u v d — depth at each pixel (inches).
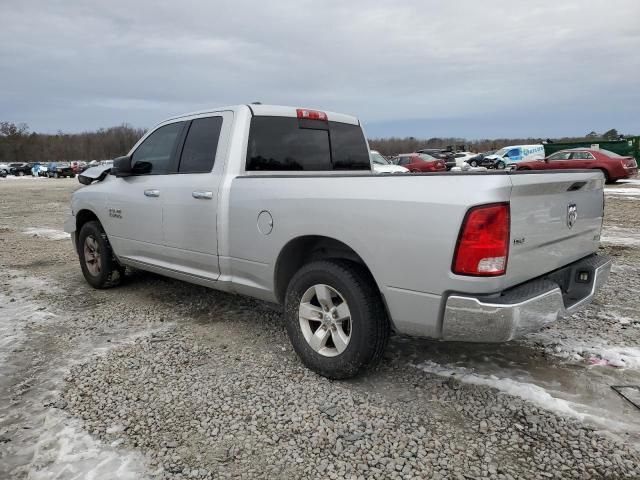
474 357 138.1
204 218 156.5
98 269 216.7
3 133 3991.1
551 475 90.0
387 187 110.9
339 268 120.3
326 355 127.0
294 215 129.2
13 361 143.6
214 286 161.2
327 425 107.2
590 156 778.8
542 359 135.7
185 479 91.2
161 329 167.3
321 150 179.3
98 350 150.3
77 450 100.2
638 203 518.9
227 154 154.5
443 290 102.6
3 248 338.6
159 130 185.5
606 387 119.6
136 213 186.7
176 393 122.3
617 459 93.5
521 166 848.9
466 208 97.8
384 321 119.8
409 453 97.2
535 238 107.3
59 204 708.7
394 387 122.9
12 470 94.3
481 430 103.7
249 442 102.0
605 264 131.5
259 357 142.9
